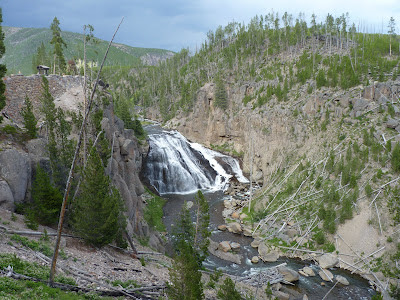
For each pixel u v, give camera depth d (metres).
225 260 50.62
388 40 125.38
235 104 113.75
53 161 32.62
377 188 58.16
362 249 51.78
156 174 86.62
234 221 66.44
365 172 62.91
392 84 75.44
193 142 118.88
